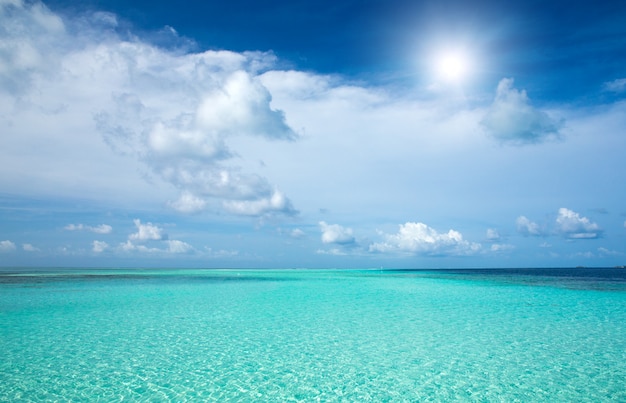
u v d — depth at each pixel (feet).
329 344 40.22
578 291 95.76
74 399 26.00
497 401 26.02
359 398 26.55
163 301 72.79
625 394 27.12
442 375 30.99
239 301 74.28
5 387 28.07
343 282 135.95
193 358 35.29
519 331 46.42
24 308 62.90
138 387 28.25
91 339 41.98
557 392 27.53
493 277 176.96
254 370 32.14
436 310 63.05
